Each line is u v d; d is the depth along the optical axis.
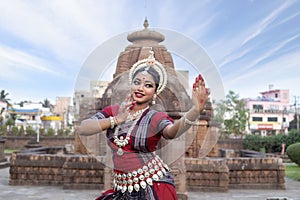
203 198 7.05
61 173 8.39
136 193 2.17
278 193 7.82
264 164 8.43
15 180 8.42
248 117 33.03
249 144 22.16
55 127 35.72
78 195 7.14
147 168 2.18
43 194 7.25
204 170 7.85
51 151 12.37
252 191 8.02
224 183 7.80
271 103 49.62
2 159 13.39
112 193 2.35
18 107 45.34
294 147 11.71
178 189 6.29
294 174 11.99
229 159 8.37
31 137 24.44
